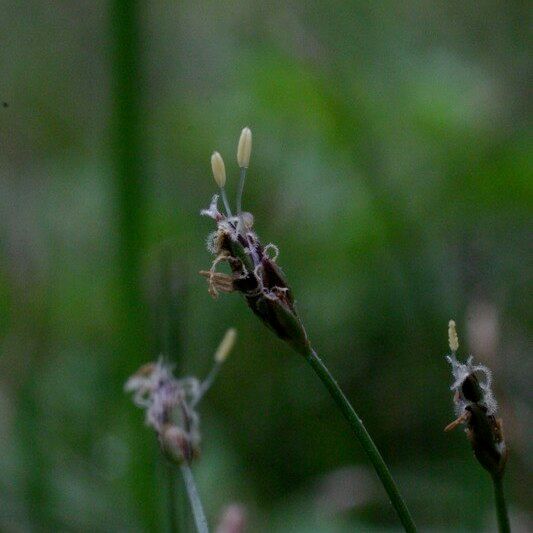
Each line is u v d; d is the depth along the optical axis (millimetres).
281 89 264
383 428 253
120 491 229
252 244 177
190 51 374
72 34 392
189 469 189
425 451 246
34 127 375
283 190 293
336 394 177
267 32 327
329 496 233
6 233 305
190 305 283
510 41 319
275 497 246
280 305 176
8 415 232
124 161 221
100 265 289
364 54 312
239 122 306
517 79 305
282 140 298
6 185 332
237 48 330
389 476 177
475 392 177
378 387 258
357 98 273
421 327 254
